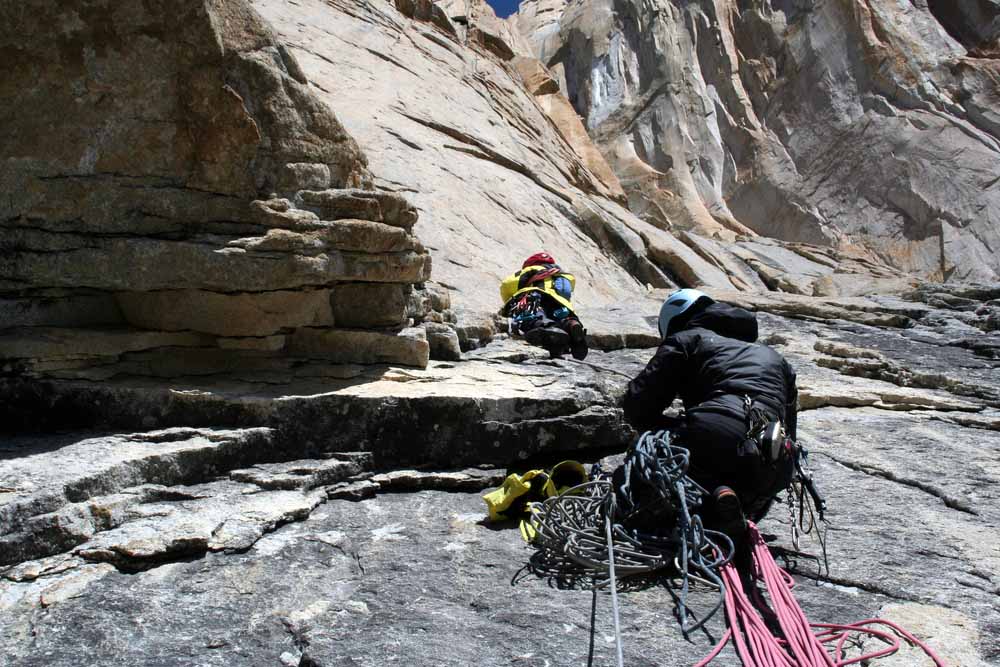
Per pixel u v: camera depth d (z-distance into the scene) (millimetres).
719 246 15273
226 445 3740
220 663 2471
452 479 4000
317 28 12812
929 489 4121
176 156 4066
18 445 3676
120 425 3912
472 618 2711
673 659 2469
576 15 37469
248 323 4258
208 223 4148
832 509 3844
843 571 3117
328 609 2766
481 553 3252
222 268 4020
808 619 2740
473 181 10992
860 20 31641
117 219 4031
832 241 29703
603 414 4426
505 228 10430
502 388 4484
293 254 4133
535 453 4293
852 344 8195
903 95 30609
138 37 3891
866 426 5363
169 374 4250
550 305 6609
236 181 4145
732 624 2576
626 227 13477
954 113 29781
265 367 4438
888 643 2568
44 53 3807
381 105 11602
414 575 3031
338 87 11461
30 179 3910
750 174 32219
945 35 31406
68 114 3900
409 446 4090
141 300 4242
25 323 4074
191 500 3502
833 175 30719
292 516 3473
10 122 3850
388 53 13500
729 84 33719
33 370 3930
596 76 35719
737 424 3033
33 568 2912
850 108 31297
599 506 3285
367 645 2516
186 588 2891
